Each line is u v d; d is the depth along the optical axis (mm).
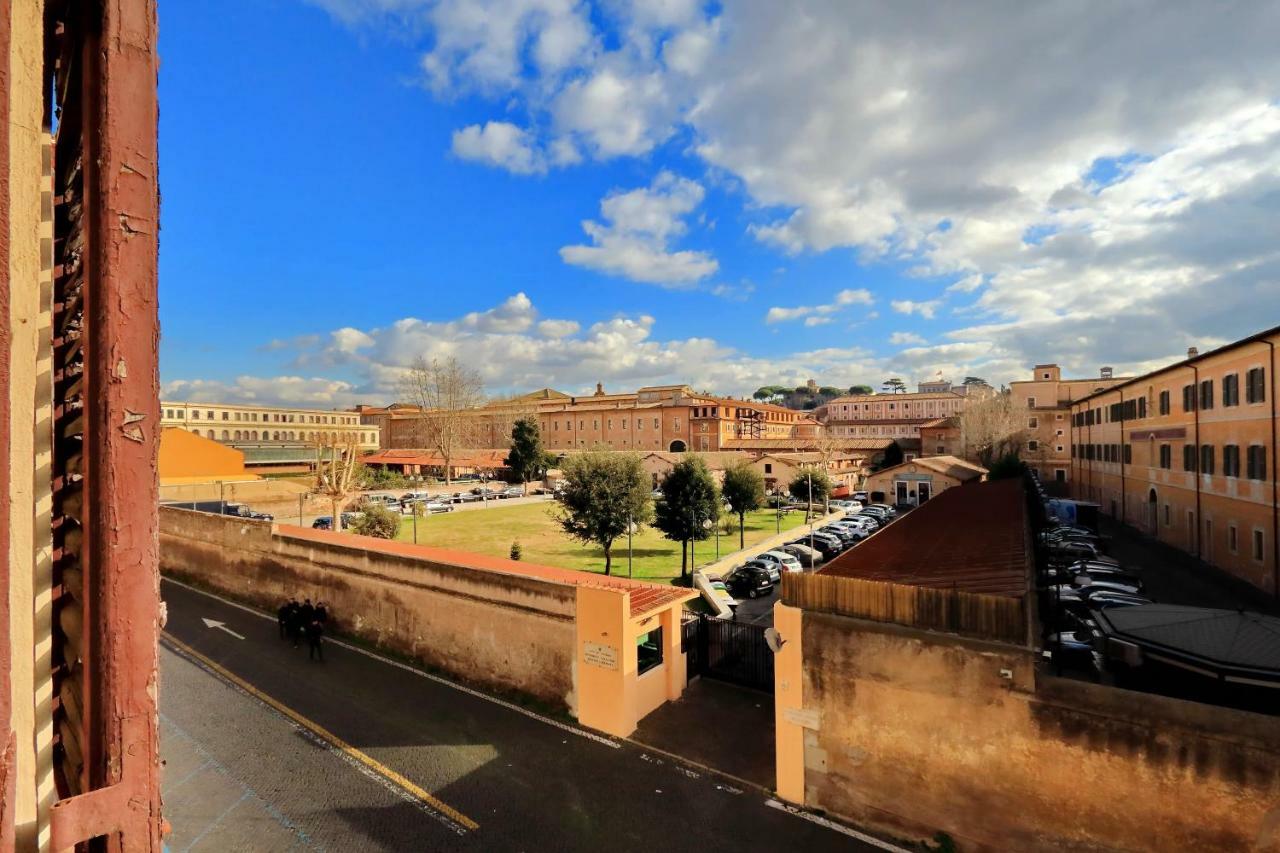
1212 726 6254
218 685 12930
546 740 10680
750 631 13180
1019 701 7223
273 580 18344
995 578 9062
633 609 11430
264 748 10438
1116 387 39000
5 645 1426
